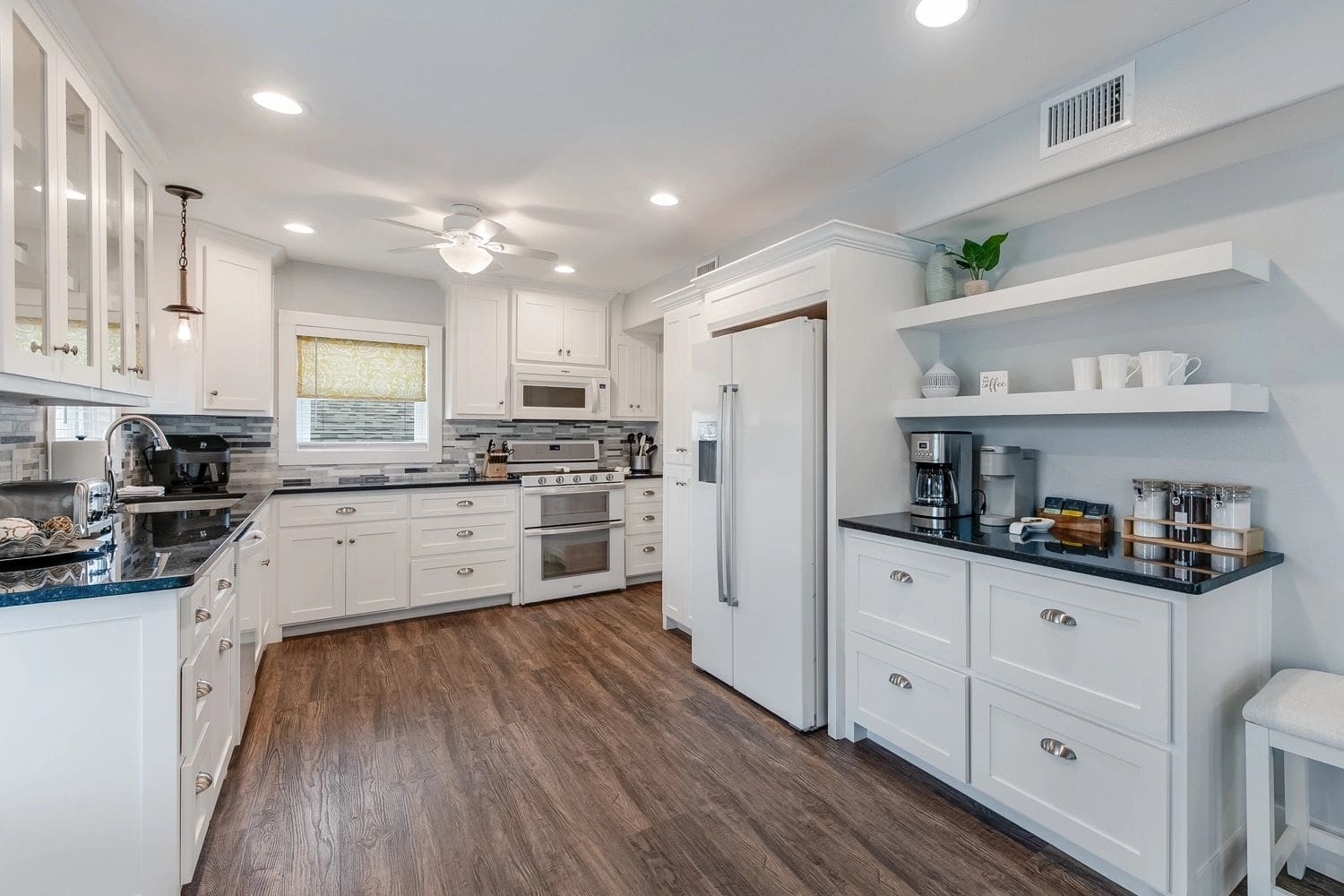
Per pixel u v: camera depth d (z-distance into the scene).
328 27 1.78
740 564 2.84
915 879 1.70
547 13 1.72
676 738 2.48
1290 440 1.80
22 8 1.41
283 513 3.59
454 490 4.12
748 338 2.79
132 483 3.38
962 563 2.01
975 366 2.70
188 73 2.00
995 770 1.92
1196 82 1.73
